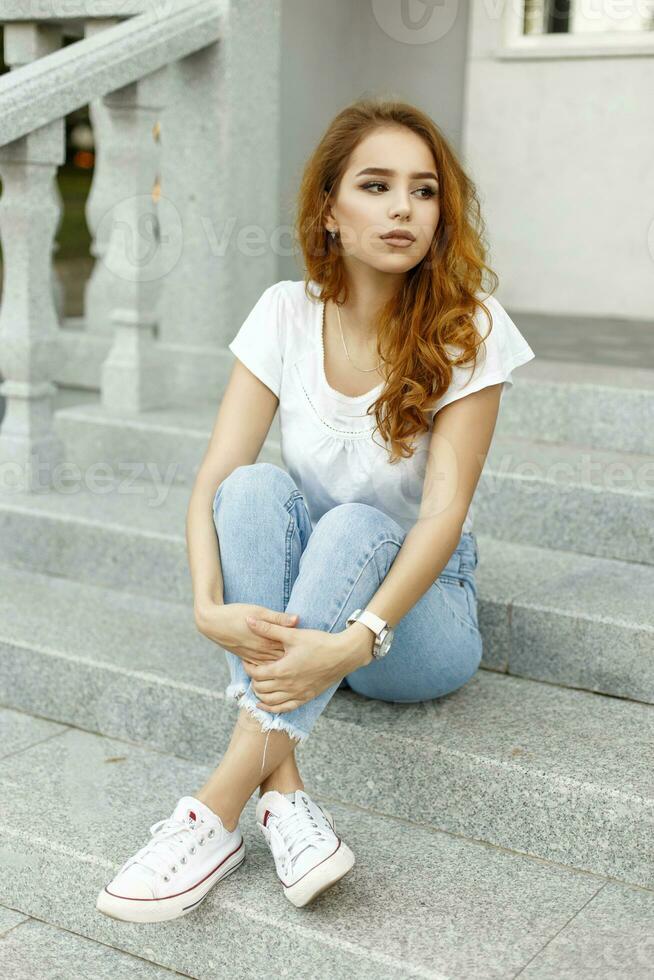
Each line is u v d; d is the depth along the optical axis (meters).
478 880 1.88
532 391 3.10
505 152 5.01
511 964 1.66
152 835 1.83
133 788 2.20
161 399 3.67
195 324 3.77
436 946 1.70
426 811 2.06
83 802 2.13
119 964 1.90
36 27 3.72
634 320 4.81
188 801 1.81
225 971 1.82
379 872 1.90
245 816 2.06
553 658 2.30
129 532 2.84
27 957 1.91
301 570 1.81
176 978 1.86
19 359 3.14
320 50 4.57
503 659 2.36
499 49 4.90
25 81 2.94
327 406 2.00
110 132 3.55
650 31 4.70
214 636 1.78
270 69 3.67
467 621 2.05
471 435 1.91
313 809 1.84
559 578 2.48
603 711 2.18
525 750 2.01
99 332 4.41
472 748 2.01
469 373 1.91
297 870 1.72
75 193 10.41
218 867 1.80
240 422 2.06
